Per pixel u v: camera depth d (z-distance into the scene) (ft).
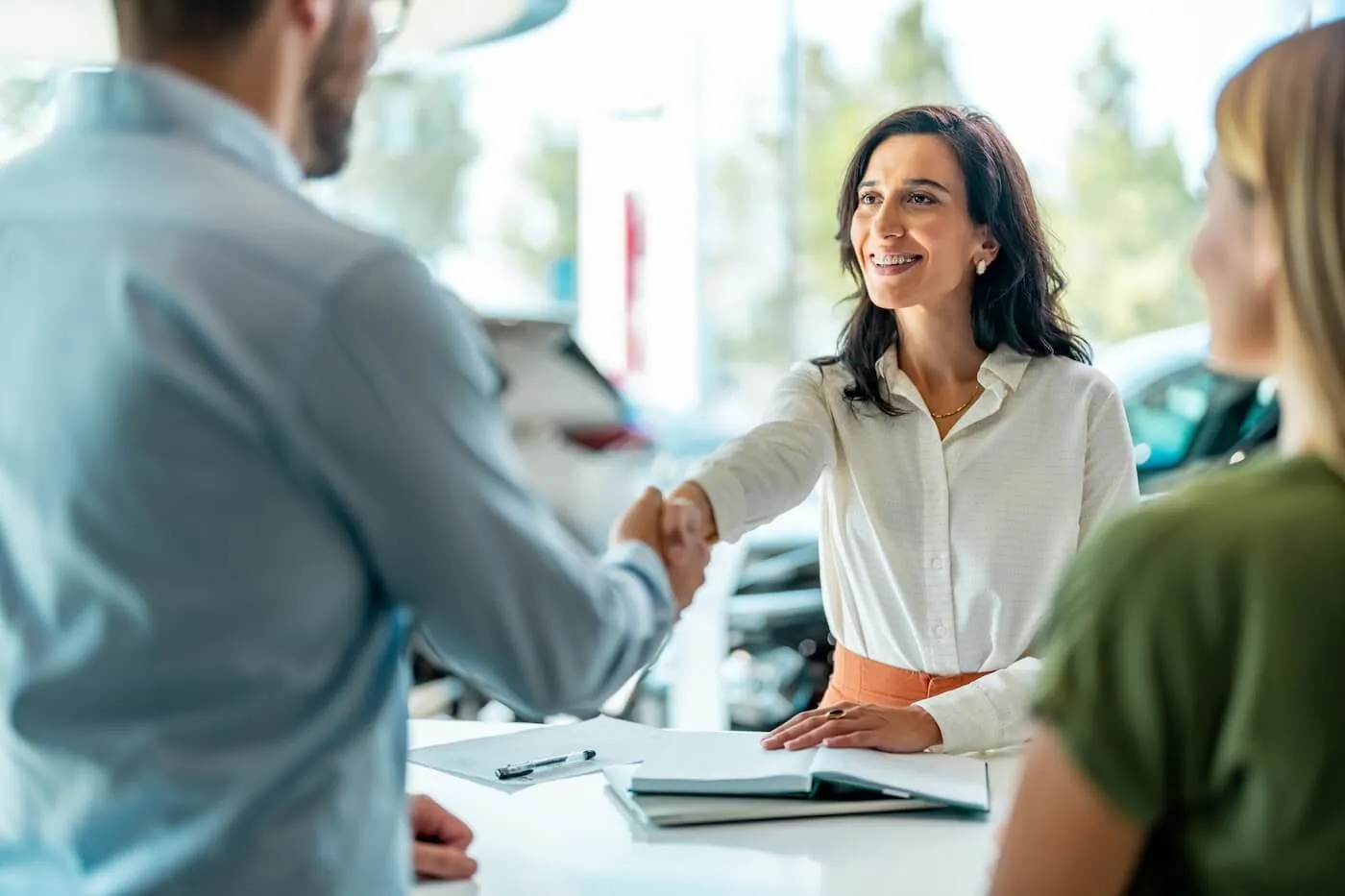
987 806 4.79
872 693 6.14
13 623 3.06
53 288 3.01
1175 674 2.63
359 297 2.94
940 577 5.97
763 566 12.85
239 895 2.99
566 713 3.50
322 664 3.07
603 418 14.24
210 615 2.94
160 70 3.18
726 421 23.97
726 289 24.26
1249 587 2.58
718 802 4.86
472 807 4.98
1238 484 2.71
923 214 5.78
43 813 3.10
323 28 3.38
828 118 24.63
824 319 24.90
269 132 3.25
